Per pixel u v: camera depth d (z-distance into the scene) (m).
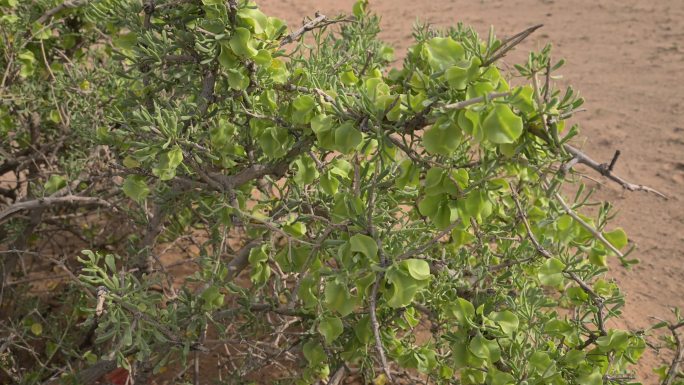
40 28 3.37
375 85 1.76
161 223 2.75
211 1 1.89
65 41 3.73
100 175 3.08
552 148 1.51
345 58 2.78
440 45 1.61
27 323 3.55
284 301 3.21
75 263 4.37
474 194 1.72
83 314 3.60
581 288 2.23
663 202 5.52
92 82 3.45
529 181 2.82
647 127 6.86
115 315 1.94
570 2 11.97
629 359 2.11
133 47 2.14
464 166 1.73
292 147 2.06
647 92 7.76
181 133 2.03
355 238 1.67
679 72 8.33
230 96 2.16
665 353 3.80
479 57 1.53
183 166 2.09
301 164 2.07
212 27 1.91
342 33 3.48
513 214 2.76
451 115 1.47
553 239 2.23
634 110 7.29
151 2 2.15
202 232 4.58
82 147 3.59
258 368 2.88
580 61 9.00
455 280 2.19
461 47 1.60
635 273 4.66
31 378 3.07
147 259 2.77
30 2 3.46
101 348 3.20
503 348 2.00
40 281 4.15
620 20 10.71
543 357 1.96
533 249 2.42
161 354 2.31
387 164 2.13
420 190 2.24
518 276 2.46
